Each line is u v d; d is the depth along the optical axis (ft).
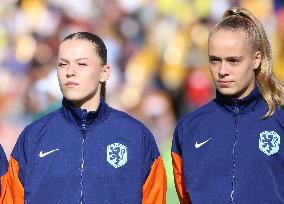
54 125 61.67
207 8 173.17
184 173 61.21
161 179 62.64
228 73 59.11
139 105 164.66
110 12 171.22
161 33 171.53
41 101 158.51
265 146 60.08
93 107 61.26
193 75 168.76
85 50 60.13
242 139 60.64
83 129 61.21
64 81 60.03
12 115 158.30
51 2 172.65
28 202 60.13
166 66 169.58
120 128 61.67
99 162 60.64
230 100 60.95
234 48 58.75
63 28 170.40
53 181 60.23
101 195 60.03
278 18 171.42
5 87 163.53
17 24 171.22
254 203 59.21
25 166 60.90
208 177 60.54
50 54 168.04
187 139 61.87
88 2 171.42
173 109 166.91
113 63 165.89
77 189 60.03
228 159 60.44
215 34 59.67
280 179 59.93
